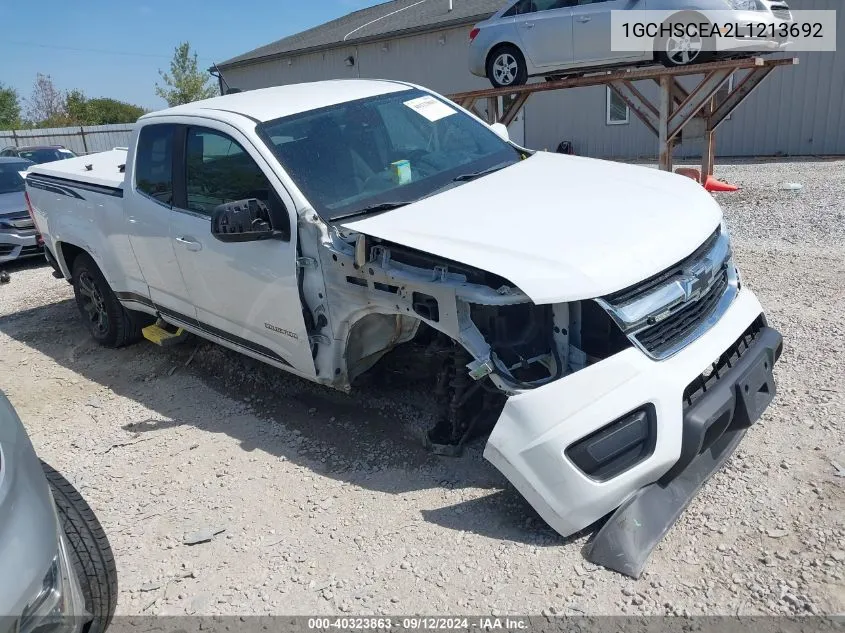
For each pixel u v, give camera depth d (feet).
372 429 13.48
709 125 36.19
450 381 12.01
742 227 26.94
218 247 13.56
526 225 10.20
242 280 13.25
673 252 9.78
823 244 23.11
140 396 16.44
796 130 52.70
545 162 13.75
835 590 8.43
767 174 42.47
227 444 13.65
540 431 9.14
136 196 15.84
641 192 11.46
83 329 21.98
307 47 79.97
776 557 9.06
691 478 10.19
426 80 70.33
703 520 9.87
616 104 60.54
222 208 11.85
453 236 10.12
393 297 10.69
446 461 12.04
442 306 10.00
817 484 10.38
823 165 45.14
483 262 9.42
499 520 10.38
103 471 13.15
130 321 19.01
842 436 11.51
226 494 11.95
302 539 10.55
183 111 15.05
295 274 12.03
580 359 9.83
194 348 18.65
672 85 34.86
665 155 33.19
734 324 10.69
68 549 7.63
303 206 11.90
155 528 11.23
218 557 10.38
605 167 13.23
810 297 18.08
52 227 19.33
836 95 50.44
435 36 67.97
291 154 12.75
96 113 172.45
